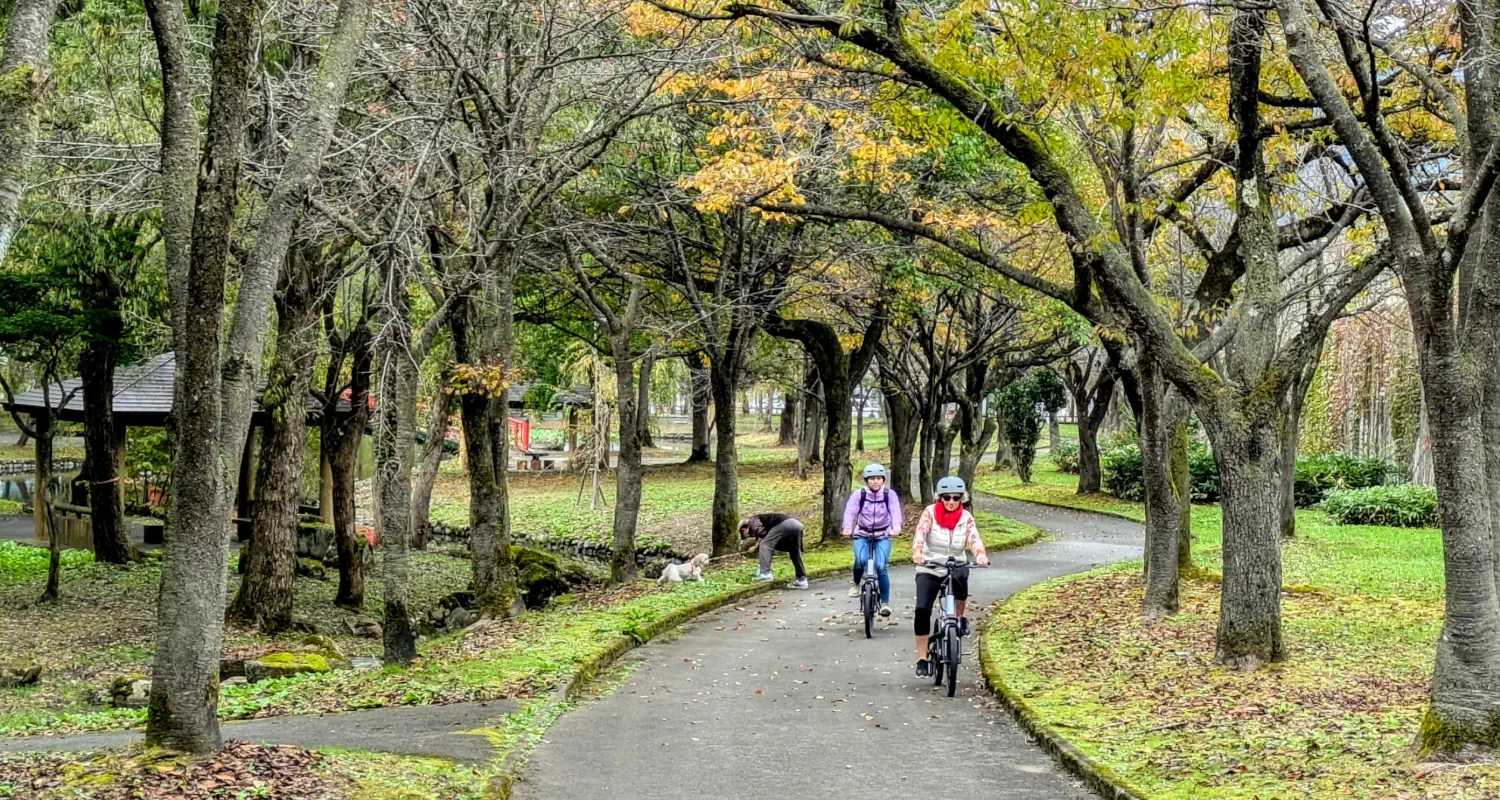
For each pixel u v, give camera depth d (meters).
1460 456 7.39
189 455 6.96
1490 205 7.89
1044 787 7.93
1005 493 42.50
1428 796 6.52
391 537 13.63
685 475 48.69
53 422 21.09
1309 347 10.98
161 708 7.05
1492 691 7.23
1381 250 10.59
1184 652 12.05
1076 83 11.39
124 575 23.84
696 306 20.48
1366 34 8.32
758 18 12.55
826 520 26.47
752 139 15.46
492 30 15.02
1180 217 15.23
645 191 20.23
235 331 7.21
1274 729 8.65
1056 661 12.42
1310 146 13.89
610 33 16.55
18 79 6.17
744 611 17.64
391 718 9.91
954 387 31.97
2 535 32.06
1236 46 10.69
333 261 18.92
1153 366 14.30
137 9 16.78
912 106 13.05
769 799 7.59
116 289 20.91
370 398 22.08
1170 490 14.52
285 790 6.58
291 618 19.11
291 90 13.61
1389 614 14.38
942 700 11.14
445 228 14.73
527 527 37.41
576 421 52.25
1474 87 8.38
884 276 21.58
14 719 11.95
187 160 7.52
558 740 9.34
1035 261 21.12
